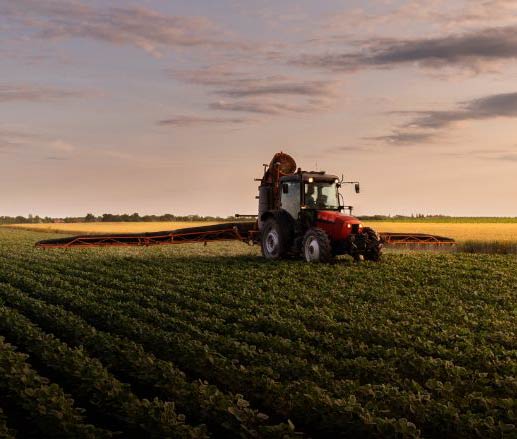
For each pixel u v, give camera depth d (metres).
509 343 10.51
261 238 23.64
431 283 17.84
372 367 8.55
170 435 6.35
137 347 9.41
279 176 23.45
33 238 51.47
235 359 8.85
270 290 16.33
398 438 6.19
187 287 16.81
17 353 9.08
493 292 16.22
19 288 17.64
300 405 7.12
